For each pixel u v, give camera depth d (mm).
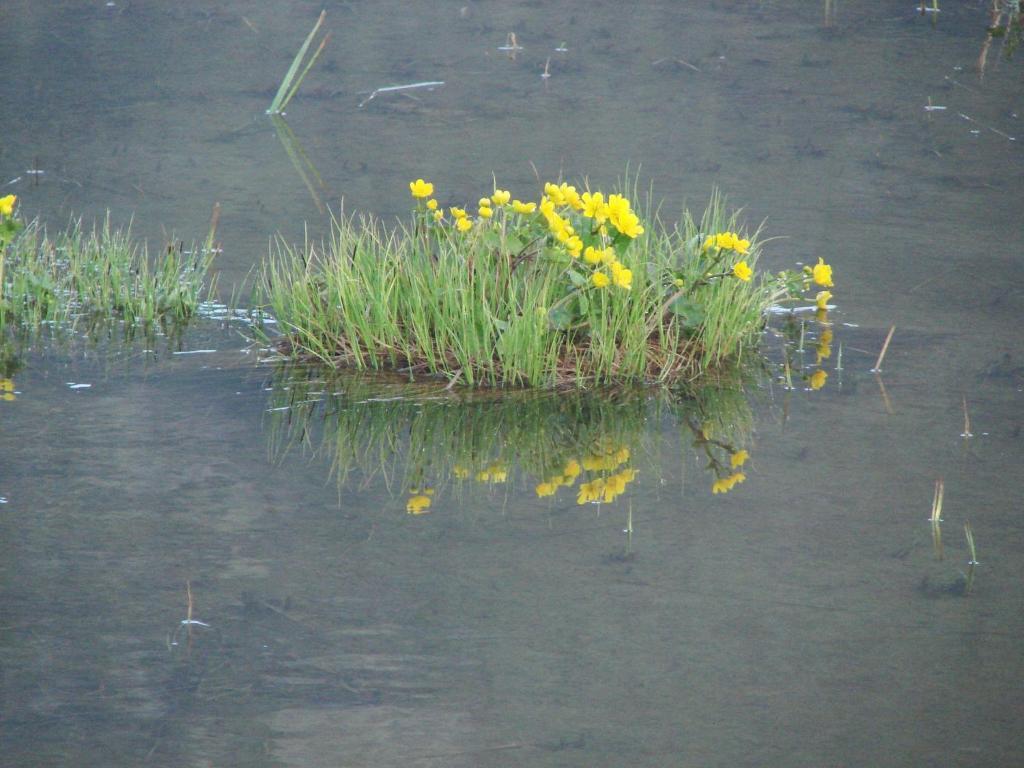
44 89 15031
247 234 10531
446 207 11133
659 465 6934
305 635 5340
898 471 6867
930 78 15812
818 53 16984
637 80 15750
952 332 8922
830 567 5914
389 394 7805
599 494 6602
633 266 8367
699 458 7031
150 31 18031
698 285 8500
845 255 10328
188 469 6766
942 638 5379
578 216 8203
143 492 6504
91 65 16172
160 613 5492
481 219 8469
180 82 15547
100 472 6703
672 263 8797
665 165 12516
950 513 6418
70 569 5801
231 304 9164
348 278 8453
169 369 8102
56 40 17359
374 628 5391
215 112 14375
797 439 7270
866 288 9711
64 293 9203
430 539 6129
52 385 7805
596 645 5293
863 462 6980
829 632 5414
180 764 4566
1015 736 4770
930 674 5137
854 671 5152
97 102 14617
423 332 8148
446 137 13438
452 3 20047
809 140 13453
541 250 8188
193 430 7219
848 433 7352
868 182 12188
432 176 12094
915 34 17969
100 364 8156
